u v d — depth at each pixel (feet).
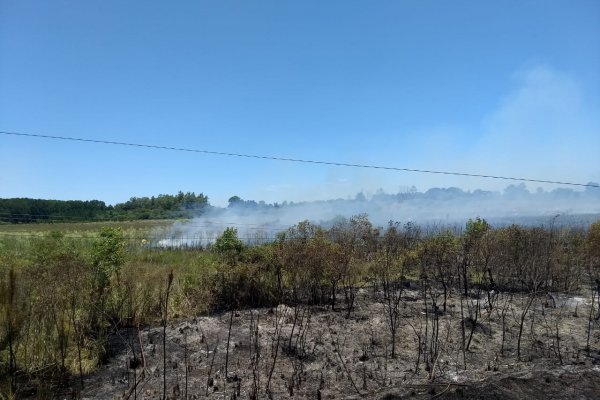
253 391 18.81
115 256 29.09
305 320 29.63
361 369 21.98
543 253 41.06
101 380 20.71
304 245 33.60
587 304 35.04
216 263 35.65
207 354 23.52
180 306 31.48
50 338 22.30
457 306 33.83
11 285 19.44
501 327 28.81
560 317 31.17
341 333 27.20
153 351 24.03
